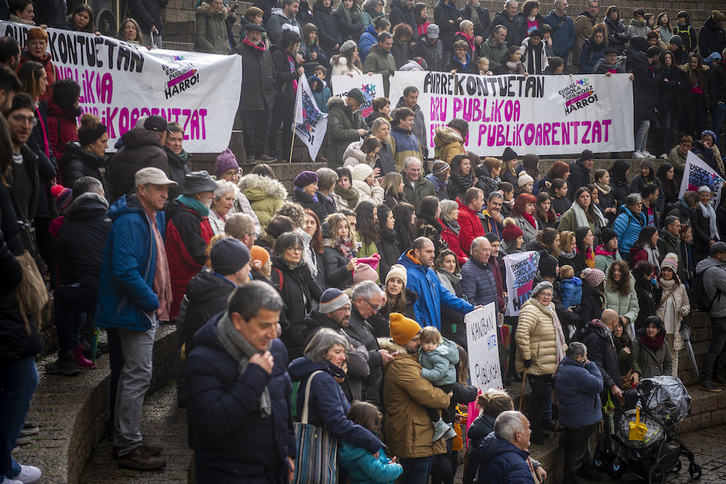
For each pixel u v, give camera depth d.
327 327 5.55
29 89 5.78
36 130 6.75
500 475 6.38
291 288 5.84
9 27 7.62
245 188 7.32
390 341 6.38
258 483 3.71
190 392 3.58
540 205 10.73
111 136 8.94
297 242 5.88
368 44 12.81
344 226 7.16
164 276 5.58
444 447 6.41
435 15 14.05
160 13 12.12
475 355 7.31
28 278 4.02
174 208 6.47
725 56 16.05
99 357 6.50
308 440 5.00
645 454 9.55
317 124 11.24
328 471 4.99
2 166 3.96
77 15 8.76
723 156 16.73
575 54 16.56
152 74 9.21
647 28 17.06
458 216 9.03
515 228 9.19
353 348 5.69
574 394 8.56
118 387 5.29
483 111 13.08
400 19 13.69
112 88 8.91
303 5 12.92
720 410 12.31
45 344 6.55
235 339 3.55
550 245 9.71
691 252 13.40
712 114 16.28
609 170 14.88
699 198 13.49
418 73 12.12
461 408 7.28
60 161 6.84
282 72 11.01
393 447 6.26
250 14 10.59
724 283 12.06
